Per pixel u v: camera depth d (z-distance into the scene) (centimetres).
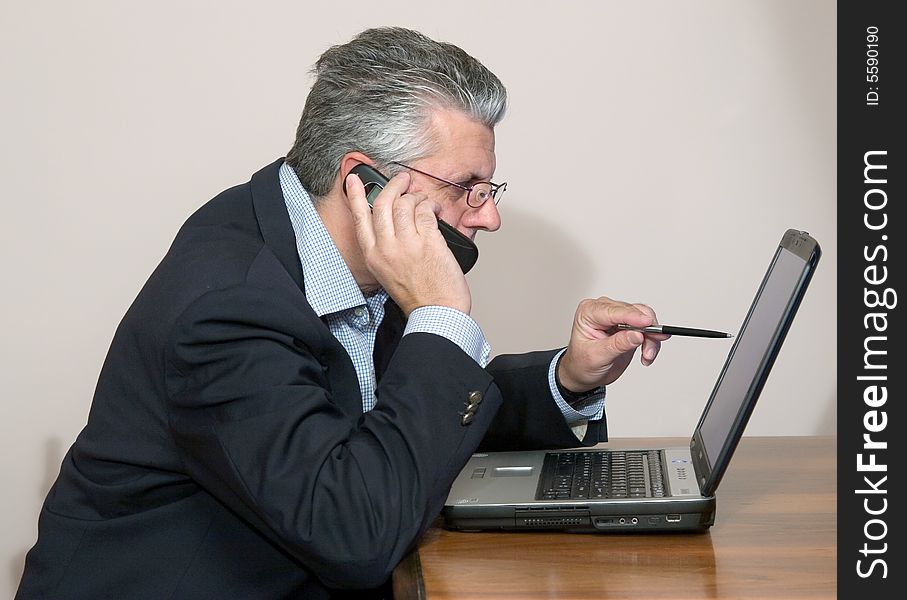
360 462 120
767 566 116
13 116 247
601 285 261
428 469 121
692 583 111
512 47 254
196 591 131
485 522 132
